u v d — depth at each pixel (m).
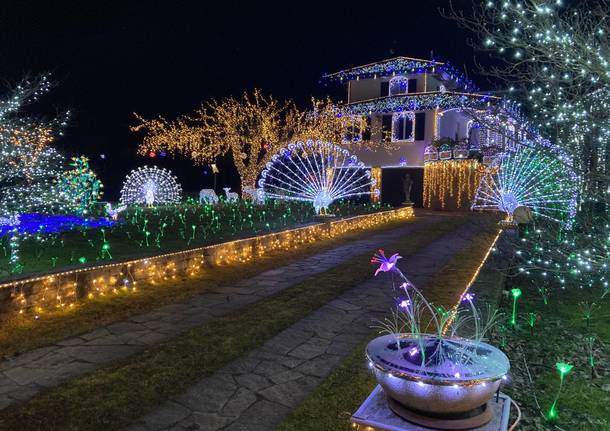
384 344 3.43
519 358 6.06
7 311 6.35
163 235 14.35
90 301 7.45
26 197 12.05
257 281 9.45
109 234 14.09
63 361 5.17
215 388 4.62
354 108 33.41
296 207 26.48
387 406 3.20
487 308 7.44
